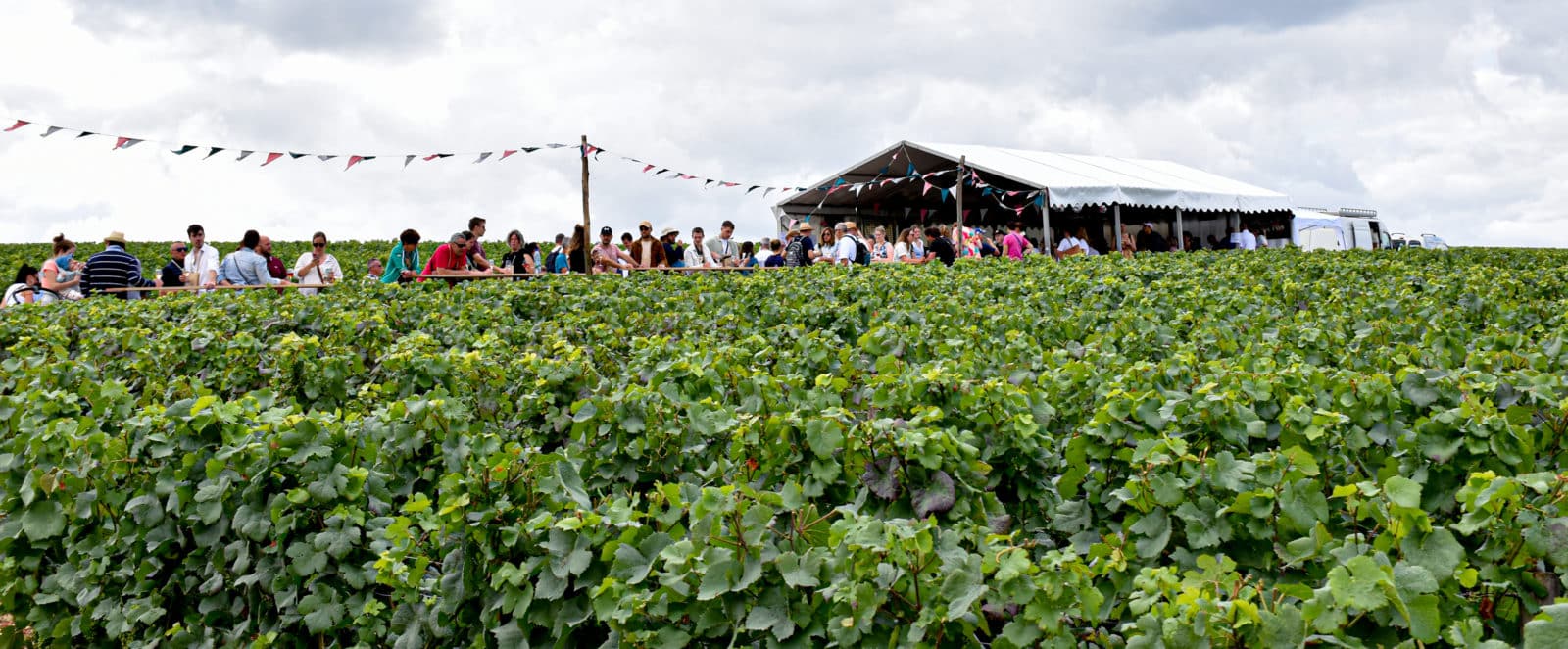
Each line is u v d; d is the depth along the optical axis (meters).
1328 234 32.22
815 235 27.20
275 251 41.34
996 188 23.36
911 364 6.64
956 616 2.69
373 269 18.42
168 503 4.43
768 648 2.93
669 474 4.45
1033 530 4.21
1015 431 4.15
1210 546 3.33
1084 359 5.86
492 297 11.21
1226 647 2.48
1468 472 3.58
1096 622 2.78
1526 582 2.94
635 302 10.36
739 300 10.26
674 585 3.01
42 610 5.00
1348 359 5.97
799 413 4.19
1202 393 4.21
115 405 5.62
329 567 4.04
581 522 3.28
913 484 3.71
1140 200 24.11
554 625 3.38
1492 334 6.46
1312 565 3.13
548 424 5.64
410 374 6.27
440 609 3.68
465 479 3.71
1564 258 15.07
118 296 14.77
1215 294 9.16
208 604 4.46
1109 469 3.97
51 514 4.77
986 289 10.64
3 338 9.81
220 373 8.23
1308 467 3.25
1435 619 2.46
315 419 4.25
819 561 2.96
